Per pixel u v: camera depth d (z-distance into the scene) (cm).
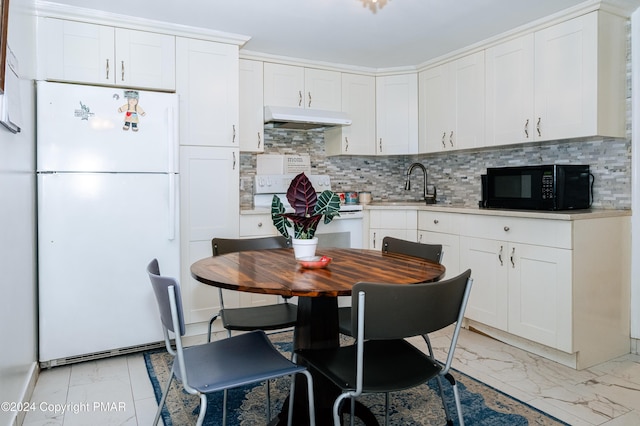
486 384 226
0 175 166
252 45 332
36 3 249
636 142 263
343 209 361
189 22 287
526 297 266
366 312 124
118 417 194
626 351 270
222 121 310
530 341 271
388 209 364
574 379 233
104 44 272
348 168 425
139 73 283
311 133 410
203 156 304
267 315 207
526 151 328
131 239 263
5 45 161
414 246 211
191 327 305
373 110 399
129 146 261
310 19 282
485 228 292
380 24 290
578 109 262
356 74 390
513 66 300
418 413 197
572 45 264
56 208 244
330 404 183
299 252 184
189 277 300
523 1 255
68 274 248
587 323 248
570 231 240
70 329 249
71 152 247
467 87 337
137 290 265
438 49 343
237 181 317
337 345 184
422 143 385
